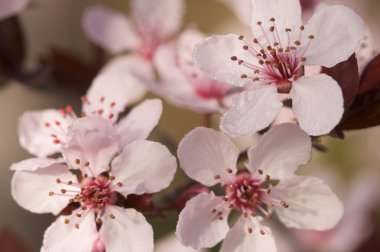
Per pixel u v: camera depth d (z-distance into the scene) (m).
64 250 0.17
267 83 0.17
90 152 0.17
